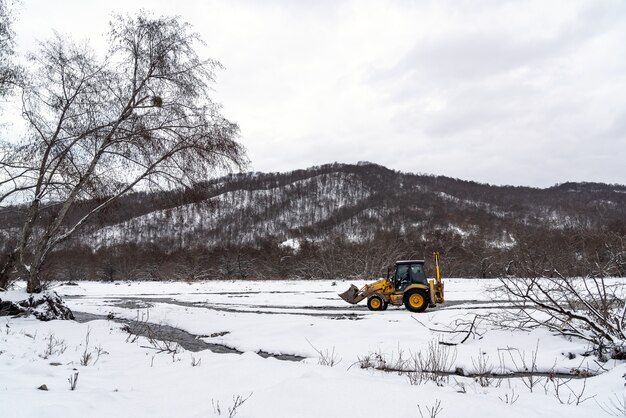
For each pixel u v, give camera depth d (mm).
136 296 24828
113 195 13547
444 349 8398
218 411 3883
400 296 15766
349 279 37719
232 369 5645
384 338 9602
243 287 30547
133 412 3949
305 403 4004
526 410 4039
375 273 38031
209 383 5086
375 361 7789
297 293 24516
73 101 13148
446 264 43062
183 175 13188
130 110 13031
